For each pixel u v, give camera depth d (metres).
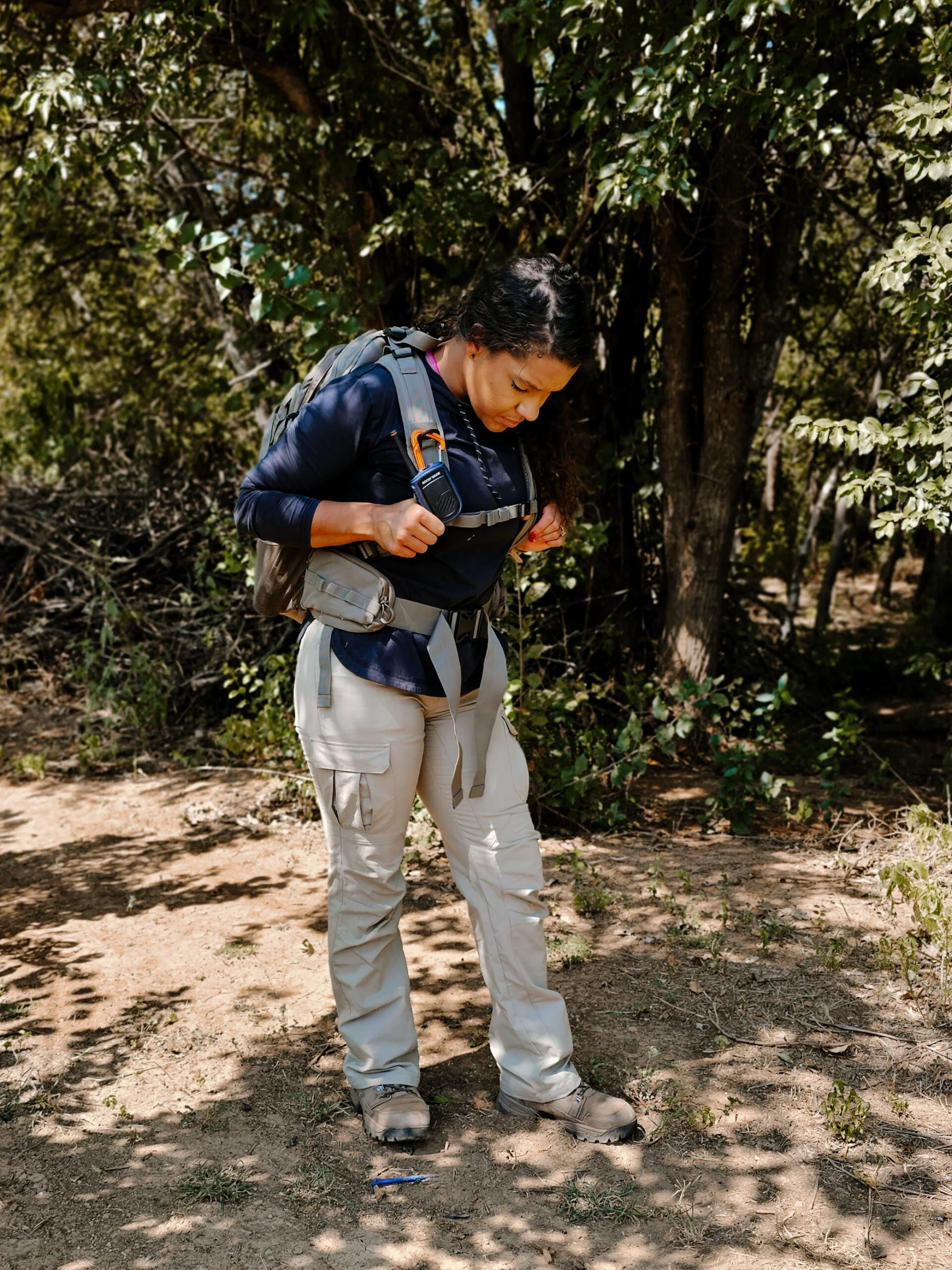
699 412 5.78
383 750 2.27
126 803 4.89
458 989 3.11
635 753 4.59
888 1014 2.95
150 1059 2.78
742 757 4.56
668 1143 2.42
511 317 2.04
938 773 5.50
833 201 5.72
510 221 5.72
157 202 9.05
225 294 6.07
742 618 6.81
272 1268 2.07
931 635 9.02
